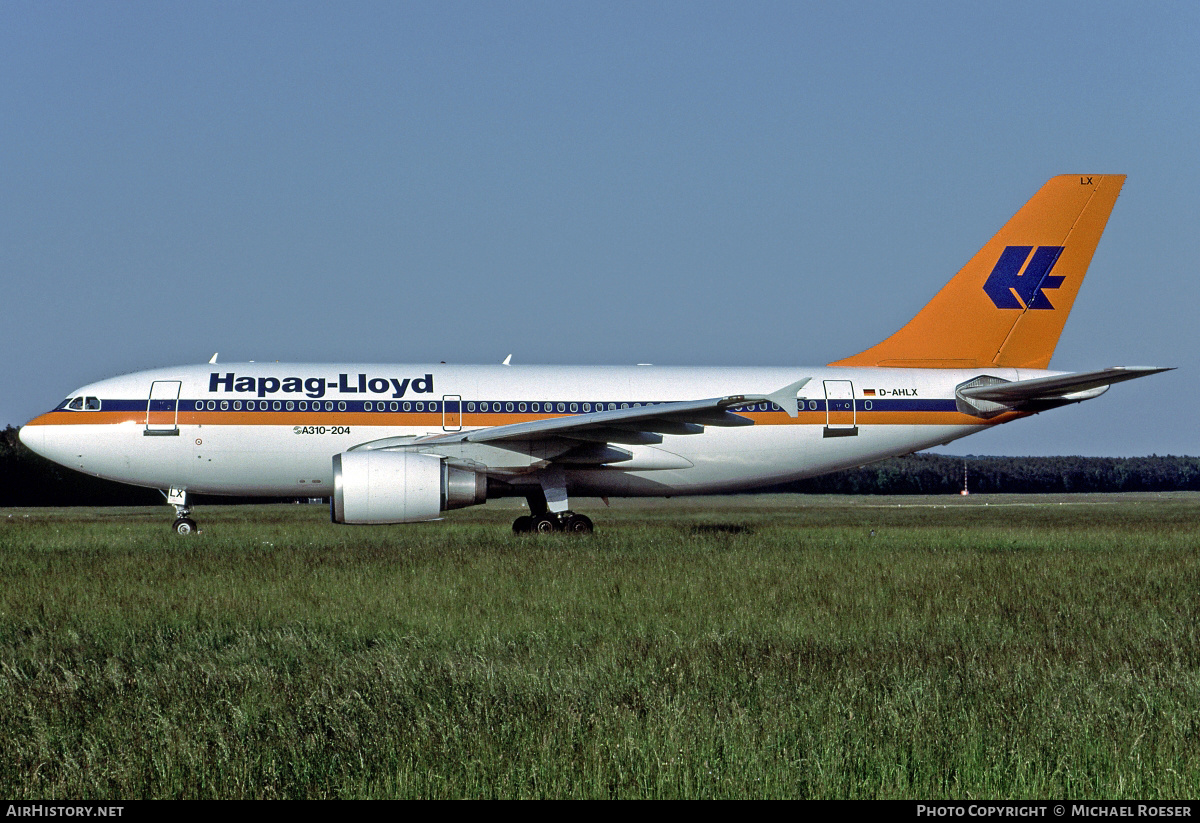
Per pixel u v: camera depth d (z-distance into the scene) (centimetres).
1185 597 4625
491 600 4319
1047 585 4950
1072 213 8662
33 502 19638
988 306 8675
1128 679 2972
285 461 7750
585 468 8212
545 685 2819
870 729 2445
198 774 2161
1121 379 7888
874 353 8700
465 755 2264
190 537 7994
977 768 2200
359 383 7869
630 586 4744
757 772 2161
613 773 2158
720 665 3130
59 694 2728
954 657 3253
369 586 4672
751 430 8275
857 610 4147
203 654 3272
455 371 8075
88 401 7744
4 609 4100
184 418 7681
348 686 2822
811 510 16800
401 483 7219
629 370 8325
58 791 2073
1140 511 16000
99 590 4541
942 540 8262
